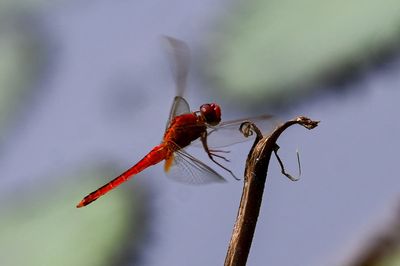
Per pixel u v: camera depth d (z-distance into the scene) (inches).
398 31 65.3
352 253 64.7
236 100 65.9
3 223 65.9
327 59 65.6
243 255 60.9
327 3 66.1
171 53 63.3
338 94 65.6
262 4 66.7
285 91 65.7
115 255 65.3
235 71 66.1
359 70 65.4
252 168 60.9
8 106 68.0
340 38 65.6
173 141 63.2
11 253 65.5
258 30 66.4
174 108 63.4
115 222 65.7
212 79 66.2
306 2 66.3
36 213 66.0
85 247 65.3
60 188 66.4
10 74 68.4
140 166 63.4
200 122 63.1
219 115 63.2
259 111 65.7
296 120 60.9
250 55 66.2
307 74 65.7
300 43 65.9
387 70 65.3
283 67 65.9
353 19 65.7
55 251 65.4
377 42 65.4
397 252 64.1
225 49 66.5
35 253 65.4
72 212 65.9
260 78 65.9
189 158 63.2
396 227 64.4
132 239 65.5
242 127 61.2
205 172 63.1
